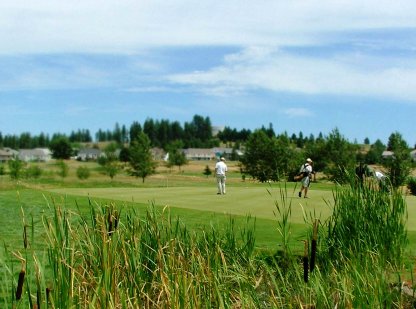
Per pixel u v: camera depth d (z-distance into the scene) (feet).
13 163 249.34
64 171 279.28
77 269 19.66
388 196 30.99
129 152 250.37
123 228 24.11
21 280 14.61
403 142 134.82
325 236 29.58
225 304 19.25
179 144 432.25
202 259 21.57
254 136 218.38
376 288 19.16
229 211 50.39
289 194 73.20
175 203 57.82
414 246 34.06
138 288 19.66
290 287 21.90
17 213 45.88
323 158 188.55
